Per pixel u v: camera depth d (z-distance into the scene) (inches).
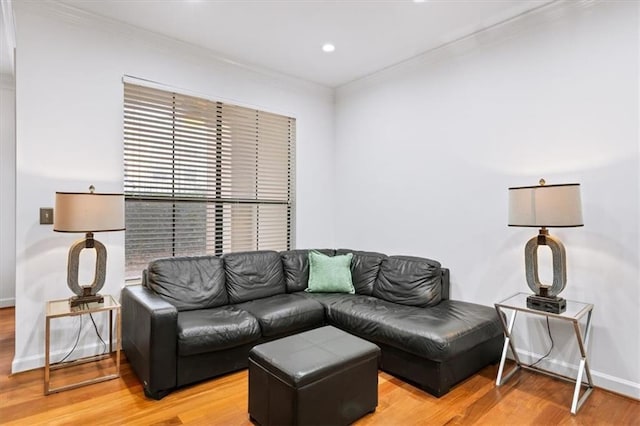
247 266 135.7
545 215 91.3
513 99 115.8
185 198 136.6
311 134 174.1
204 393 93.9
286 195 169.3
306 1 104.9
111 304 104.0
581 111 101.5
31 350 105.3
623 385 93.6
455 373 96.3
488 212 122.2
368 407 84.7
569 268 103.5
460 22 116.2
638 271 92.2
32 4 103.7
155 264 117.6
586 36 100.4
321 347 84.5
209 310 115.3
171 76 130.3
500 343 113.0
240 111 151.9
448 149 133.8
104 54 116.3
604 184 97.5
